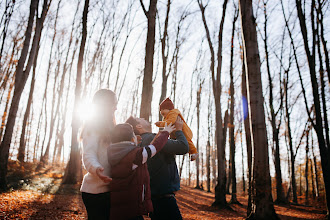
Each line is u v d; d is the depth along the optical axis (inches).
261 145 262.8
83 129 82.7
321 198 678.5
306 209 596.1
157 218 98.5
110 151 77.7
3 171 340.2
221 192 501.4
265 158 260.8
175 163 105.7
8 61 806.5
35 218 224.4
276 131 746.8
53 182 512.4
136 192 74.9
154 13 260.7
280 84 809.5
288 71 753.0
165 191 97.1
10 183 387.5
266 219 246.1
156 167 98.4
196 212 426.6
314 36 445.7
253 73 277.0
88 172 78.2
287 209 577.6
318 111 426.6
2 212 222.1
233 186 629.0
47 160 930.7
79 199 374.0
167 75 681.6
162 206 97.5
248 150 458.0
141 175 77.9
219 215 408.2
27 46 379.6
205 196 818.2
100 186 76.1
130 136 81.0
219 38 540.4
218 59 540.7
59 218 238.1
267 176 258.1
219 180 509.7
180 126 106.5
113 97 88.4
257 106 271.0
